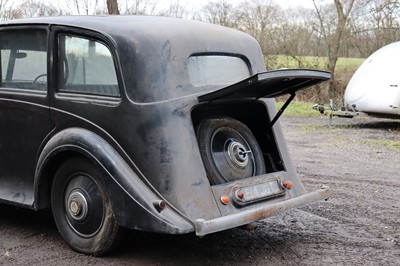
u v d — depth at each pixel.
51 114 4.36
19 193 4.60
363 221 5.42
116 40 4.11
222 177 4.14
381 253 4.49
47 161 4.29
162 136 3.92
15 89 4.66
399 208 5.96
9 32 4.78
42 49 4.52
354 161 9.10
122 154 4.01
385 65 13.43
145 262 4.16
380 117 13.59
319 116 16.39
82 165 4.18
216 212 3.91
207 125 4.30
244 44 4.90
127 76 4.03
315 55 24.55
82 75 4.29
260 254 4.42
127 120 3.99
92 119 4.15
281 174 4.62
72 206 4.27
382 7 23.55
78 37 4.33
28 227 5.00
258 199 4.22
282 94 4.65
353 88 13.86
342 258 4.36
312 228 5.16
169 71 4.07
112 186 3.93
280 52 24.67
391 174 7.98
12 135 4.63
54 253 4.31
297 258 4.34
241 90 4.02
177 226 3.70
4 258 4.21
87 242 4.23
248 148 4.52
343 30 23.59
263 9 24.53
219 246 4.59
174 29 4.34
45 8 15.01
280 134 4.85
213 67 4.50
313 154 9.78
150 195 3.86
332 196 6.48
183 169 3.90
